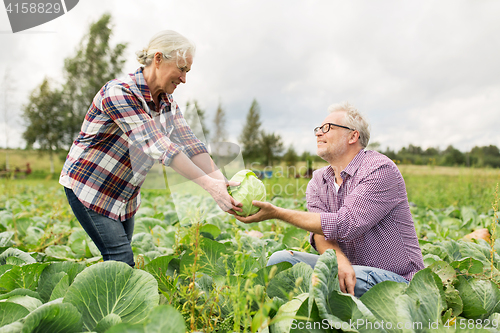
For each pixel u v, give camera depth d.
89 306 1.61
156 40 2.06
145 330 1.14
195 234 1.72
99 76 25.72
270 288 1.94
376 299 1.67
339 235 2.10
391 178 2.14
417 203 8.05
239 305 1.40
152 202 8.39
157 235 3.77
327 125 2.31
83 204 2.14
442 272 2.02
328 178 2.48
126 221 2.44
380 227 2.19
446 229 4.60
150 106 2.20
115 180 2.18
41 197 9.72
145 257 2.72
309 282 1.84
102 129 2.11
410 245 2.20
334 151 2.31
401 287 1.69
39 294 1.99
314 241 2.45
